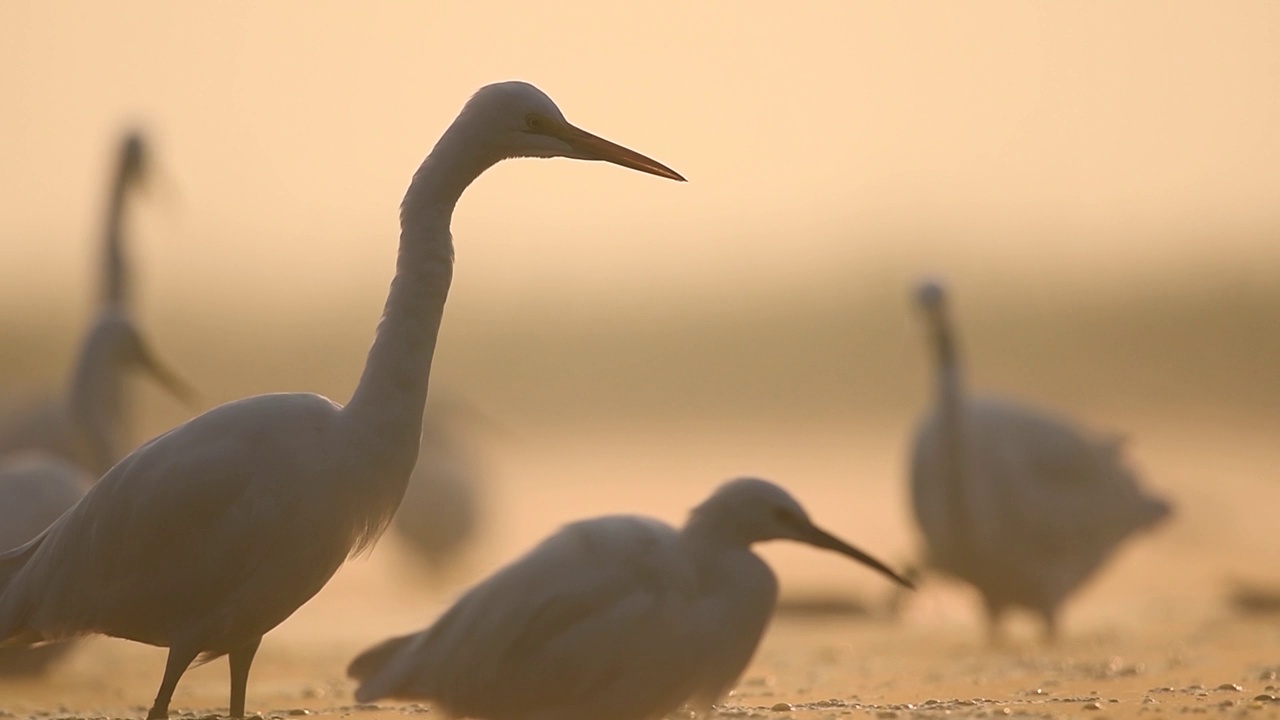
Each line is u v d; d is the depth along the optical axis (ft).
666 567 29.81
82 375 54.44
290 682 43.88
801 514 31.37
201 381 200.64
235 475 30.22
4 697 41.09
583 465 138.62
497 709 30.04
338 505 30.42
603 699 29.76
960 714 31.55
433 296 31.42
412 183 32.01
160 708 31.12
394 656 31.07
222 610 30.86
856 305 252.21
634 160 32.65
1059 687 37.27
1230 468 112.57
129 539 30.58
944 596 62.39
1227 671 39.24
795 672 43.06
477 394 213.25
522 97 32.30
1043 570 54.34
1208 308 198.59
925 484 56.39
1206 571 71.92
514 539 89.56
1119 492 57.31
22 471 44.52
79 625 31.60
